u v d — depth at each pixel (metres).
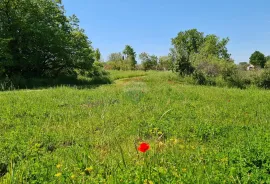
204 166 3.88
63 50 25.58
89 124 7.39
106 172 3.88
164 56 46.97
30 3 24.25
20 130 6.69
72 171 4.11
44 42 24.55
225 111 9.27
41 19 25.45
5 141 5.73
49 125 7.44
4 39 21.69
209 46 54.19
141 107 9.92
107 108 9.74
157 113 8.87
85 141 5.92
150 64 46.94
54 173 3.90
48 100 11.39
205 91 16.39
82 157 4.62
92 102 11.20
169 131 6.61
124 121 7.86
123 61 47.56
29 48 24.48
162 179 3.36
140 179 3.36
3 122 7.44
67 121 7.82
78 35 27.19
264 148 4.47
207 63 25.64
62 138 6.11
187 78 25.45
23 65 24.47
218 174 3.53
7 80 20.86
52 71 26.97
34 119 7.96
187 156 4.61
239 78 24.48
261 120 8.01
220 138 6.07
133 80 25.98
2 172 4.50
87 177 3.82
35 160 4.66
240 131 6.55
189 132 6.65
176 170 3.75
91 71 28.05
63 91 14.86
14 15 23.47
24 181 3.66
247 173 3.75
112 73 32.38
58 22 27.12
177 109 9.63
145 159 3.96
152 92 14.91
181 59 26.14
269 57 78.44
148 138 6.31
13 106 9.82
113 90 15.64
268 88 23.53
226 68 25.09
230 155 4.41
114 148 5.51
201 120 7.73
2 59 22.28
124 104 10.86
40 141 5.88
